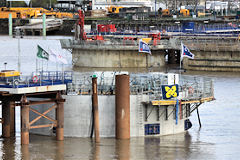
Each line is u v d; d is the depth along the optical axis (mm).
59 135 104000
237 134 113375
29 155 97000
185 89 111375
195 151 100312
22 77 105312
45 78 106938
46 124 107312
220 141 107562
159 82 111688
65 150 99500
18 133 112625
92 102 104812
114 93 107750
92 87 104062
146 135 107250
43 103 101875
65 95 105562
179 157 97125
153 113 107188
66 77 118375
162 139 106500
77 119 105812
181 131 112188
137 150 99625
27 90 98375
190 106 121812
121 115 104312
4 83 100812
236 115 132000
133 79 111750
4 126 109000
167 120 109000
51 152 98312
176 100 106688
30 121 109250
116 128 104938
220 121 125375
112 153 98188
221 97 156500
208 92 115500
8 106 108812
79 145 101750
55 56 110750
